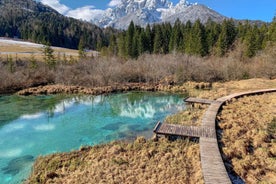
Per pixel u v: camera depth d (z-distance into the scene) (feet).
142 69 114.32
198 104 64.69
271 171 29.58
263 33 174.91
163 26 224.94
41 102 75.77
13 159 36.99
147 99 80.94
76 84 100.07
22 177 31.48
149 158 33.96
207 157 31.07
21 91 87.71
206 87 99.50
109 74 105.81
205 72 112.27
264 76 112.88
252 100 67.67
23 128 51.49
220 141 37.76
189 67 114.93
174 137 40.75
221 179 25.96
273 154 33.24
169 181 28.14
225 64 117.50
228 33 175.73
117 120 56.85
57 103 74.84
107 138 44.75
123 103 75.36
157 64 119.03
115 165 32.01
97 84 99.66
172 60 122.62
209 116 50.39
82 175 30.04
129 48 180.96
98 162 33.27
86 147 38.96
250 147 36.04
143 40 186.60
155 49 186.29
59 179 29.81
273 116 49.47
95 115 61.62
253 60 130.00
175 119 52.75
